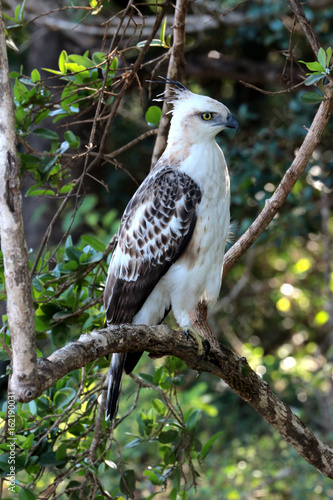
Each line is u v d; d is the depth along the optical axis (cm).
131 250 807
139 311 823
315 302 1800
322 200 1401
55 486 748
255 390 713
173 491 809
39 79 842
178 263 797
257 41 1548
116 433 1423
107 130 823
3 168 498
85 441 841
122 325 609
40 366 503
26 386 481
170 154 810
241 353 1844
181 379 856
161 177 799
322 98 704
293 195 1352
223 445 1627
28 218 1898
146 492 1354
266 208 775
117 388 773
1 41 518
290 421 721
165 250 793
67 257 823
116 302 817
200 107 786
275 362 1598
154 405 870
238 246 804
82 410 917
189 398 1357
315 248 1884
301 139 1387
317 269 1872
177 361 859
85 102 879
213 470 1463
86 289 877
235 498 1336
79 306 848
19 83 820
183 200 784
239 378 707
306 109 1366
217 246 796
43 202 1866
